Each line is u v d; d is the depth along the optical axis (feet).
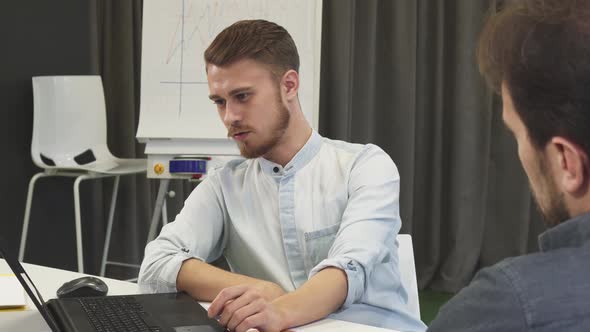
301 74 9.30
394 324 4.48
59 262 10.07
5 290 4.19
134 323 3.44
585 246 1.81
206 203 4.93
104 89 11.34
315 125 9.31
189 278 4.24
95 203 10.54
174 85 9.36
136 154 11.64
